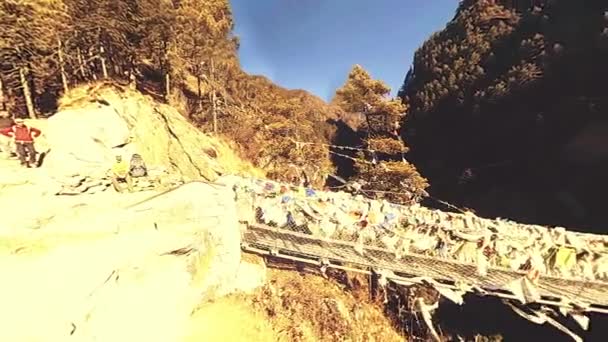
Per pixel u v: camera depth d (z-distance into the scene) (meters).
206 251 13.58
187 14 26.38
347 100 37.91
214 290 13.62
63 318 9.64
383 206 19.70
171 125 25.23
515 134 35.72
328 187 37.28
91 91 23.66
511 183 35.97
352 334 18.09
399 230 18.22
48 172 14.30
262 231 16.67
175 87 30.95
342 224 17.42
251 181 18.48
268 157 34.09
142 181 15.56
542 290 17.91
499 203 36.03
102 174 15.29
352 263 17.77
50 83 24.52
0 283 9.87
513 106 35.75
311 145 38.25
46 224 11.79
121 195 14.26
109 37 24.66
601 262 18.30
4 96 23.41
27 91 22.41
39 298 9.84
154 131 23.38
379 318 21.91
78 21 22.77
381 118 38.97
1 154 14.88
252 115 36.53
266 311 14.87
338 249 17.22
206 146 27.23
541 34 35.72
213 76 33.53
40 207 12.23
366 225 17.58
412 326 23.73
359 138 45.59
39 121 17.17
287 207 17.34
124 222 12.57
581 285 17.70
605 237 20.41
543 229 21.27
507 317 28.28
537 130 34.00
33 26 21.72
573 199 31.67
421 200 40.03
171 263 12.38
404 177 33.22
